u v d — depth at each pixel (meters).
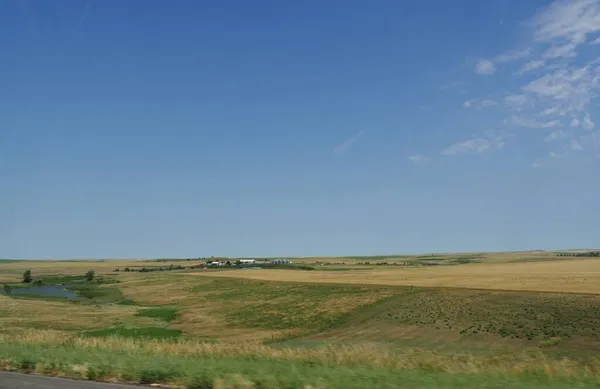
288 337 55.47
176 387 11.98
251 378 12.28
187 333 58.88
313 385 11.72
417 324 56.03
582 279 85.00
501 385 12.12
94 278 162.25
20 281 155.75
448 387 11.70
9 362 15.44
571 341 42.94
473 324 53.00
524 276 97.00
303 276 122.31
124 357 15.92
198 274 147.88
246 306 80.81
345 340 50.16
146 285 126.50
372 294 80.25
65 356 16.16
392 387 11.55
